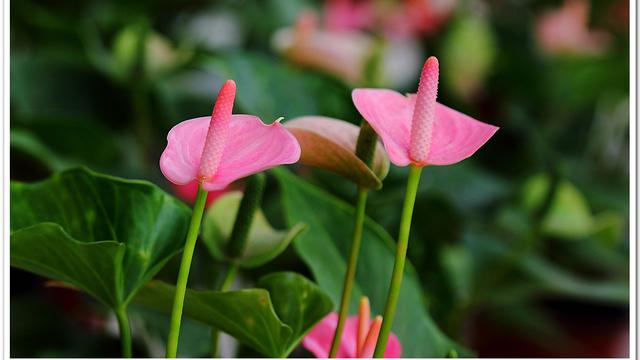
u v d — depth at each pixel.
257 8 2.70
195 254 1.42
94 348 1.52
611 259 2.24
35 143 1.53
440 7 2.68
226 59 1.48
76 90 1.95
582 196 2.42
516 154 2.46
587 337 2.18
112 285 1.09
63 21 2.06
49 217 1.10
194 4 2.78
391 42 2.65
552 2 3.23
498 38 2.73
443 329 1.60
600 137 2.90
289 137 1.00
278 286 1.10
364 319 1.12
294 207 1.23
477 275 1.83
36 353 1.50
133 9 2.67
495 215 2.09
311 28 1.80
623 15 3.34
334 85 1.58
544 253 2.22
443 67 2.36
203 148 1.01
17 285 1.69
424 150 1.02
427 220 1.60
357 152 1.09
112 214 1.10
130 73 1.77
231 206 1.17
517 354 2.10
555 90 2.78
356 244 1.12
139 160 1.87
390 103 1.07
